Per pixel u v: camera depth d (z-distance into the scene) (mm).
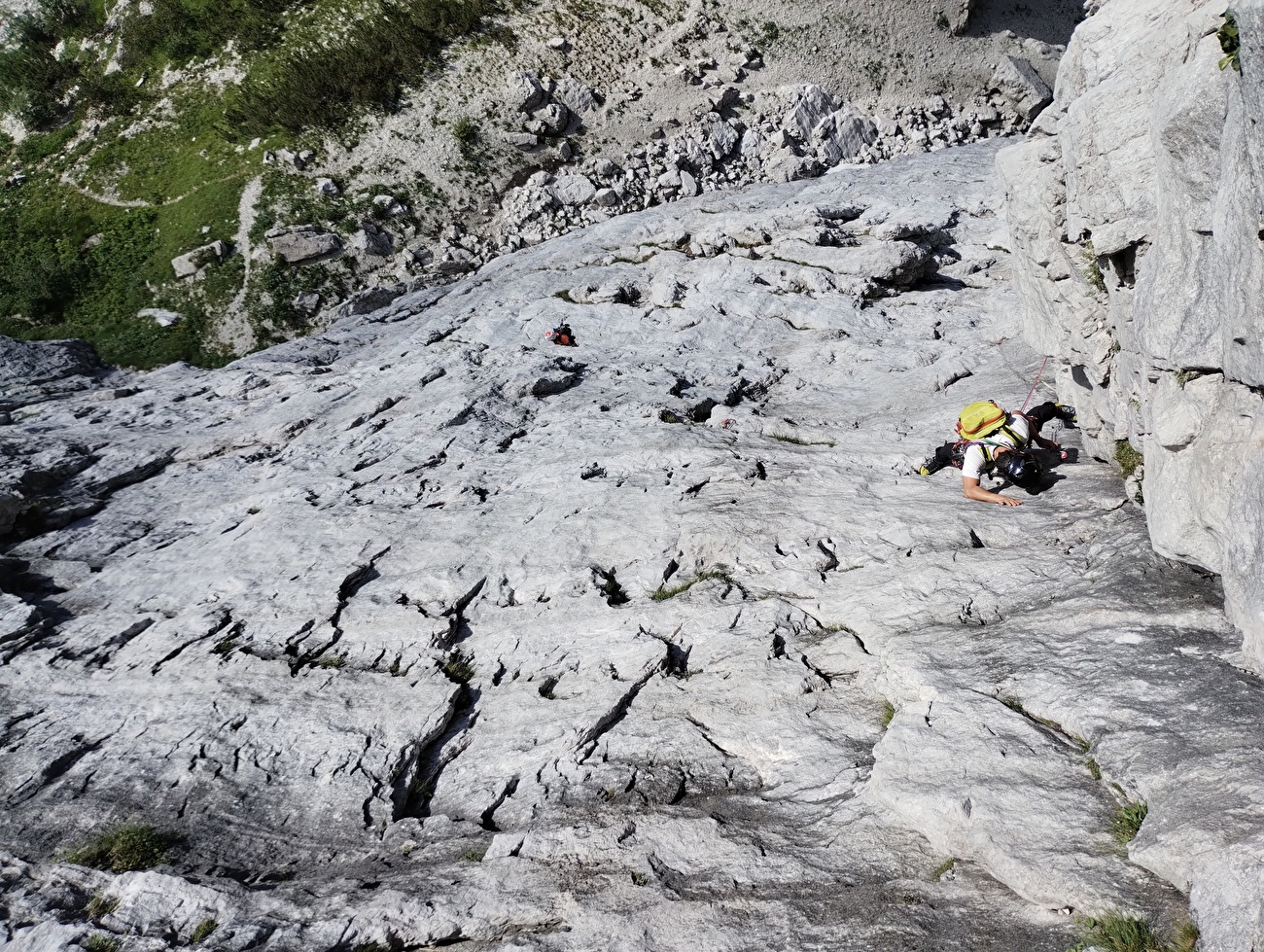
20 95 38344
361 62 36562
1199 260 5168
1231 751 4281
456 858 5594
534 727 6746
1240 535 4848
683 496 9766
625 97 37688
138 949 5062
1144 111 6062
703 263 20719
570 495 10281
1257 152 4156
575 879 5098
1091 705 5086
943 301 17609
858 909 4422
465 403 13570
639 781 5988
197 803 6461
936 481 9234
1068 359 8625
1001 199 23391
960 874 4500
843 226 22672
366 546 9750
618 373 15320
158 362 28953
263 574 9422
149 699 7645
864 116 40469
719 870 4965
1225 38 4508
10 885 5742
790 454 10734
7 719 7605
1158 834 4008
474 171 34844
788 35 40375
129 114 37219
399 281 31859
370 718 7086
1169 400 5586
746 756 6086
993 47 43031
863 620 7066
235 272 31281
